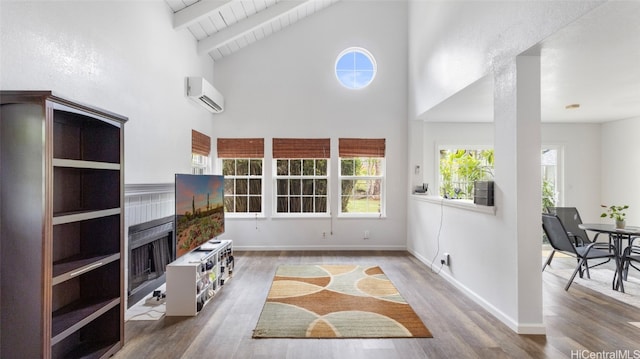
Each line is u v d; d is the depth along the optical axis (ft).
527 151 8.52
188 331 8.64
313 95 18.40
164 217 12.28
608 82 11.04
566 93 12.48
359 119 18.45
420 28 16.14
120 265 7.64
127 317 9.48
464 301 10.74
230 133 18.34
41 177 5.61
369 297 11.08
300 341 8.09
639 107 14.88
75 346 7.43
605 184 18.57
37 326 5.61
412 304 10.47
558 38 7.52
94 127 7.62
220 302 10.66
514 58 8.61
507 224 8.96
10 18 5.98
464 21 11.39
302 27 18.45
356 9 18.56
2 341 5.63
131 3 10.12
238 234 18.37
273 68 18.38
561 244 12.60
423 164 18.03
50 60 6.91
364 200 18.85
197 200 11.51
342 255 17.24
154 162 11.62
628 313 9.79
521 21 8.29
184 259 10.53
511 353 7.52
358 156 18.42
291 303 10.52
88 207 7.63
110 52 9.04
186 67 14.56
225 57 18.35
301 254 17.44
